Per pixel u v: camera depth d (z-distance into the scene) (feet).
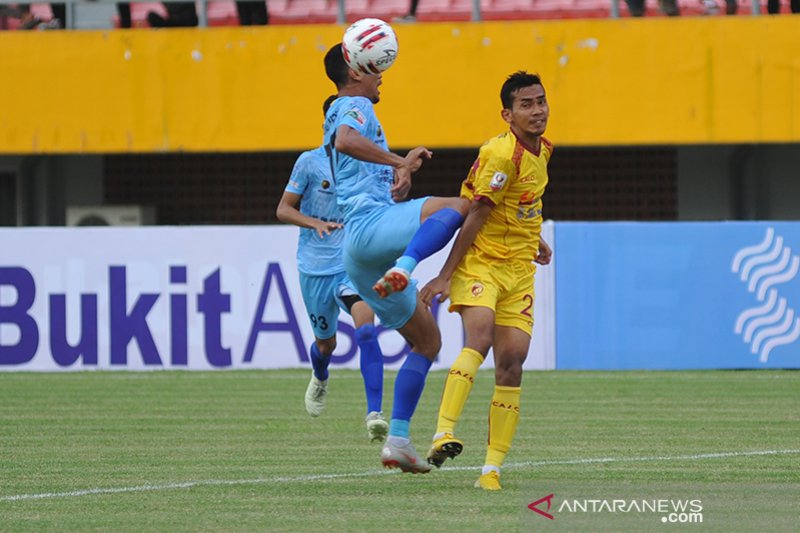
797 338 139.44
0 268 143.02
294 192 92.89
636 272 139.95
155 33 180.96
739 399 115.75
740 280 139.54
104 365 142.72
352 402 115.65
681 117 174.19
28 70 182.60
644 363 139.85
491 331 68.64
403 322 69.21
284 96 179.83
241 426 100.42
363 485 72.69
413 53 177.47
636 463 79.92
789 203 191.72
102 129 182.29
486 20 189.47
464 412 108.78
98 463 81.71
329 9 194.70
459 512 63.93
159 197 203.82
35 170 201.46
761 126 172.96
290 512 64.23
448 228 66.64
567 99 175.52
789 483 72.43
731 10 178.29
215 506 66.13
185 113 181.16
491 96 176.65
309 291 93.97
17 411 110.32
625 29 174.50
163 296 142.31
